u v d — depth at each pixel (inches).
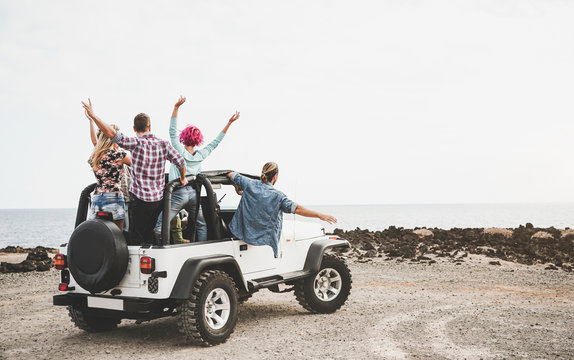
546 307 326.0
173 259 222.2
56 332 270.4
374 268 516.4
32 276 489.4
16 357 223.3
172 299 231.0
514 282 430.3
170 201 227.1
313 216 252.7
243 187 261.3
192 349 230.5
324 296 309.6
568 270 494.9
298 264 296.4
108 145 233.5
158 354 223.8
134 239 233.0
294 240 295.6
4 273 511.5
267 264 276.2
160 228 241.0
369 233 845.8
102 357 221.1
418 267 520.1
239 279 251.4
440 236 764.0
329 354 220.8
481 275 469.1
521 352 223.6
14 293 399.2
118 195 235.5
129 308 218.7
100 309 245.6
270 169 270.2
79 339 254.2
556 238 734.5
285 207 255.0
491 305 332.5
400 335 253.4
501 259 569.0
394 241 721.6
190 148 261.4
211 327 232.5
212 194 245.3
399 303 339.9
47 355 225.8
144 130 235.3
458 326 273.1
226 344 238.4
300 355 219.5
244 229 257.8
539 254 590.2
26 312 325.7
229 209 302.8
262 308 328.8
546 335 253.4
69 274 245.1
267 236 258.7
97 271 219.1
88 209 247.9
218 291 235.9
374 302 344.2
